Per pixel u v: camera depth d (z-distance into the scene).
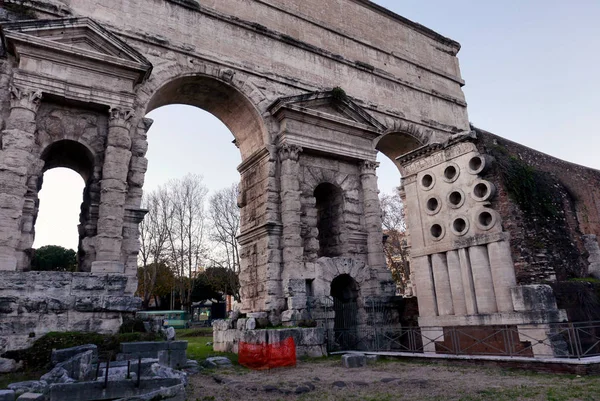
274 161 23.92
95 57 18.97
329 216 26.78
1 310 14.27
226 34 24.67
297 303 21.20
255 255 23.73
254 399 10.30
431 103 33.62
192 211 56.03
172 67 22.34
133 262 18.64
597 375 11.93
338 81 28.55
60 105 18.91
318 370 15.19
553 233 18.09
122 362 12.20
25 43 17.78
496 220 16.88
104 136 19.47
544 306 14.74
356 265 24.20
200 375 14.05
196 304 63.97
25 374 12.78
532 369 13.18
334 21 30.25
